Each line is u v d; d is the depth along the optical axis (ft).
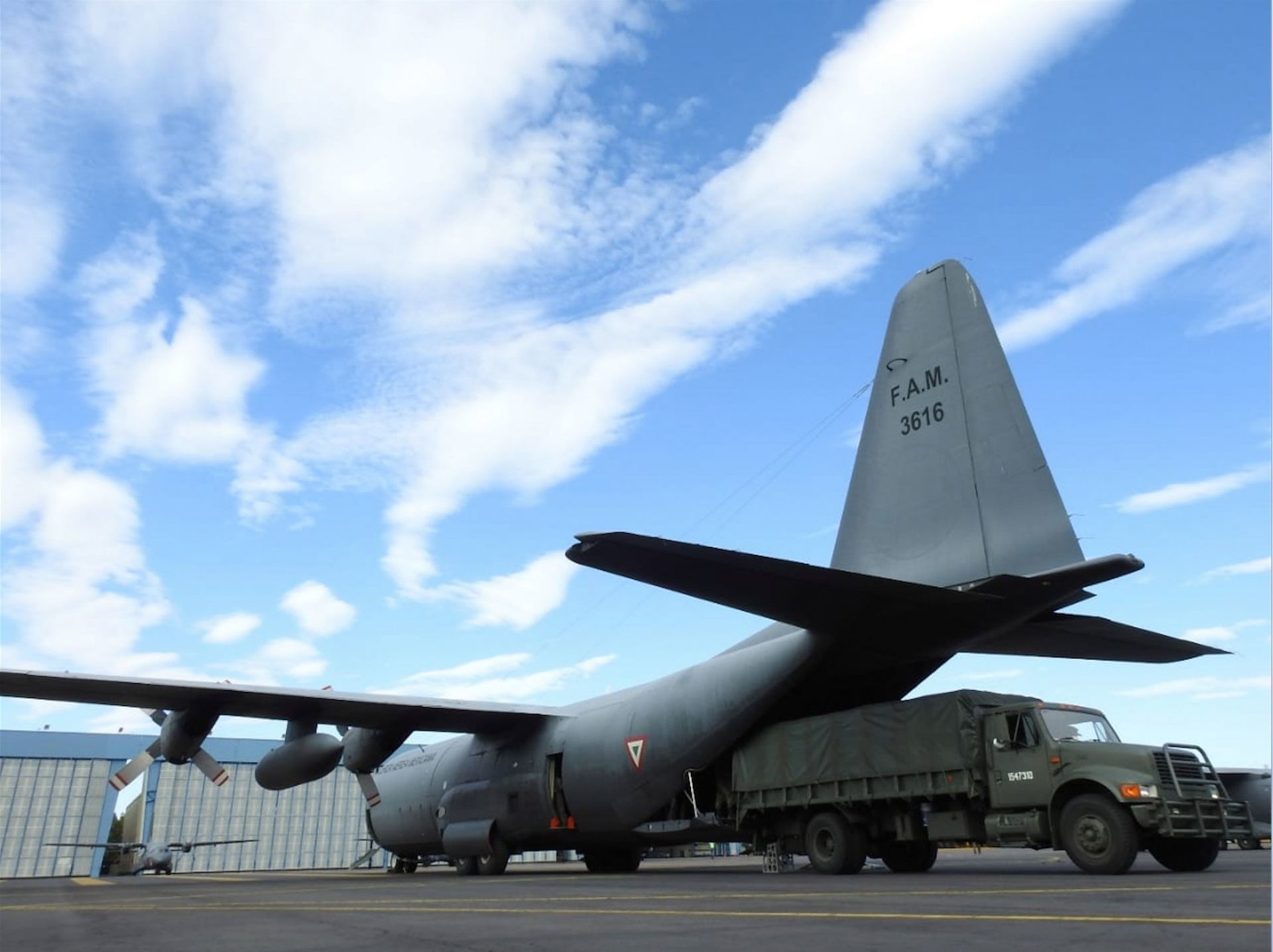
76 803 161.27
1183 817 32.48
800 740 42.91
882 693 45.60
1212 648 40.50
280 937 20.24
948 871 40.01
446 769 67.31
